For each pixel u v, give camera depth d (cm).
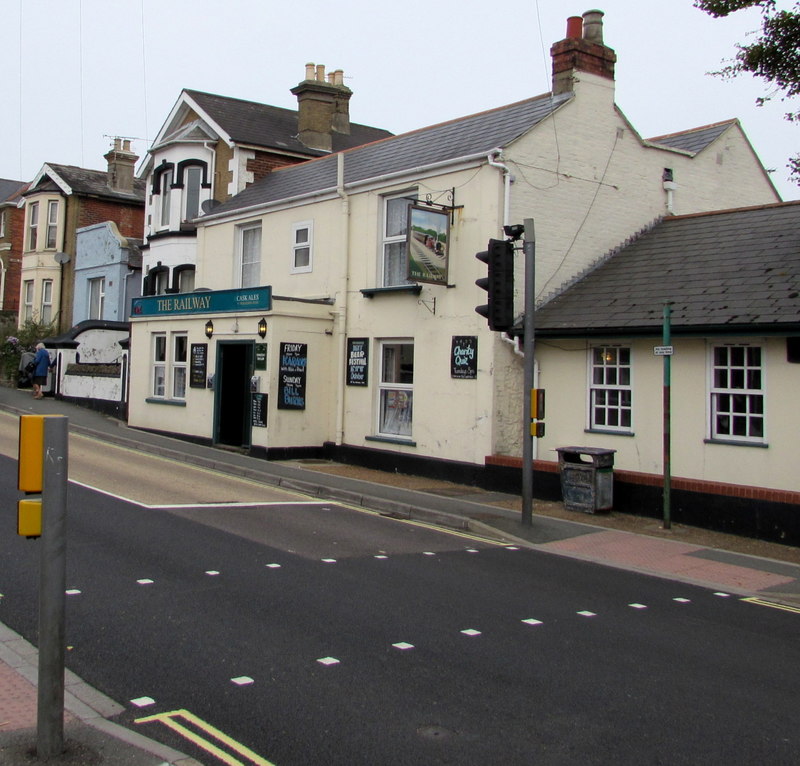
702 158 1847
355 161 1938
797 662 656
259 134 2430
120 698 525
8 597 716
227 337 1864
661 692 577
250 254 2108
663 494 1245
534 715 526
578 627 724
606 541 1106
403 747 472
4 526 976
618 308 1378
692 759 472
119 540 952
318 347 1803
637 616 771
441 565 934
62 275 3225
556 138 1557
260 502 1279
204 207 2306
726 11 1137
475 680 582
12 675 548
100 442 1880
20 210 3775
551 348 1470
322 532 1078
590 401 1413
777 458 1177
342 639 655
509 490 1437
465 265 1529
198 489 1357
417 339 1620
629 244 1661
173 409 2031
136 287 2973
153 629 657
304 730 489
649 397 1328
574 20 1620
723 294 1276
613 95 1661
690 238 1569
